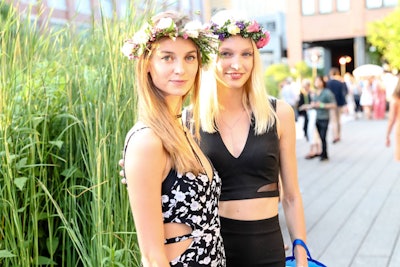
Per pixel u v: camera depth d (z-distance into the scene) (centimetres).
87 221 224
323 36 2928
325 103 801
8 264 202
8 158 194
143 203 131
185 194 134
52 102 240
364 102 1609
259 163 174
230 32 171
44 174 218
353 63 3616
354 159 815
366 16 2808
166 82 136
